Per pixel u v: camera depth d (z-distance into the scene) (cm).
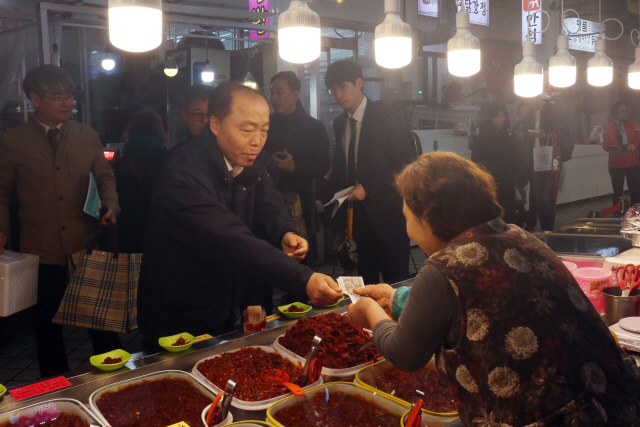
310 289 178
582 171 970
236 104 186
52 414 132
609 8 888
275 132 388
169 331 202
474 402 102
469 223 109
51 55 432
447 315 104
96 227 312
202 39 620
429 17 791
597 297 199
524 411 96
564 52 353
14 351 384
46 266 296
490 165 647
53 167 294
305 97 607
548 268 106
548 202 675
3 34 422
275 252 182
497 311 99
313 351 149
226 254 183
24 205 295
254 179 208
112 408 138
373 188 347
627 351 160
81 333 424
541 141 659
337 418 136
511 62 987
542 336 98
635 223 241
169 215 190
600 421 95
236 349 173
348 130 375
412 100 709
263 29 464
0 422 127
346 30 648
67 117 296
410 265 612
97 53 632
